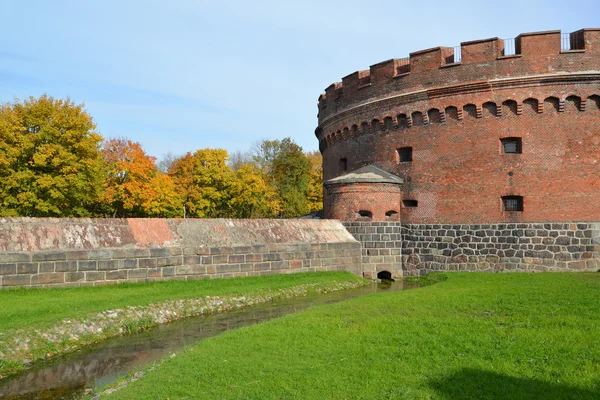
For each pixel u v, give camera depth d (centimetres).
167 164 9794
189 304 1742
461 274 2448
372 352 1030
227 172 5725
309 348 1080
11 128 3522
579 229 2397
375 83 2952
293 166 6994
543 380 845
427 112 2708
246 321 1611
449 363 944
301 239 2464
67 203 3800
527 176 2480
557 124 2444
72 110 3816
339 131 3266
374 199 2706
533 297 1555
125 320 1507
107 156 4947
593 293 1605
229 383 891
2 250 1677
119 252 1905
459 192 2619
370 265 2677
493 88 2528
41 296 1616
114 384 990
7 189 3478
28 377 1100
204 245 2133
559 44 2439
